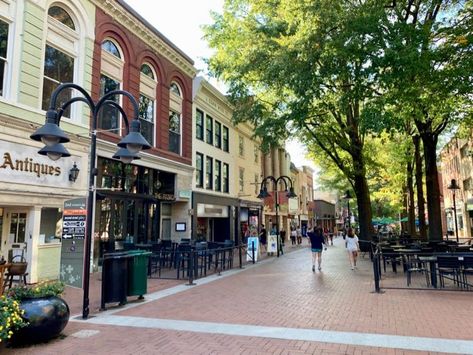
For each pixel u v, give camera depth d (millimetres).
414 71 10664
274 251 21938
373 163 23000
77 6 13875
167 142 19797
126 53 16719
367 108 12031
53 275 12164
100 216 14992
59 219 12797
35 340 5754
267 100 19828
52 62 12938
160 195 19688
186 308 8172
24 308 5727
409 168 25172
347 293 9680
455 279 11156
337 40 11484
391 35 11039
